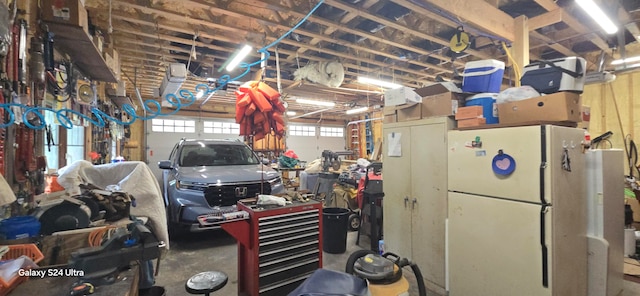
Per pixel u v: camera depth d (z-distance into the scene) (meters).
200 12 3.90
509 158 2.17
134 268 1.33
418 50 4.99
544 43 4.73
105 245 1.28
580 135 2.28
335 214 3.78
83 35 2.56
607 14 3.21
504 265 2.21
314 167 7.15
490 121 2.57
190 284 1.65
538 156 2.03
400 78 6.98
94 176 2.45
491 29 3.52
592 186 2.36
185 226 3.84
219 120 11.83
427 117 2.93
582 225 2.29
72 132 4.02
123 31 4.18
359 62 6.06
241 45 4.61
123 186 2.32
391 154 3.31
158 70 6.36
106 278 1.20
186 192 3.87
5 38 1.67
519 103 2.37
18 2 2.04
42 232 1.68
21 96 2.01
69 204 1.79
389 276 1.44
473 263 2.41
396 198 3.25
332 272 1.35
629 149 5.58
